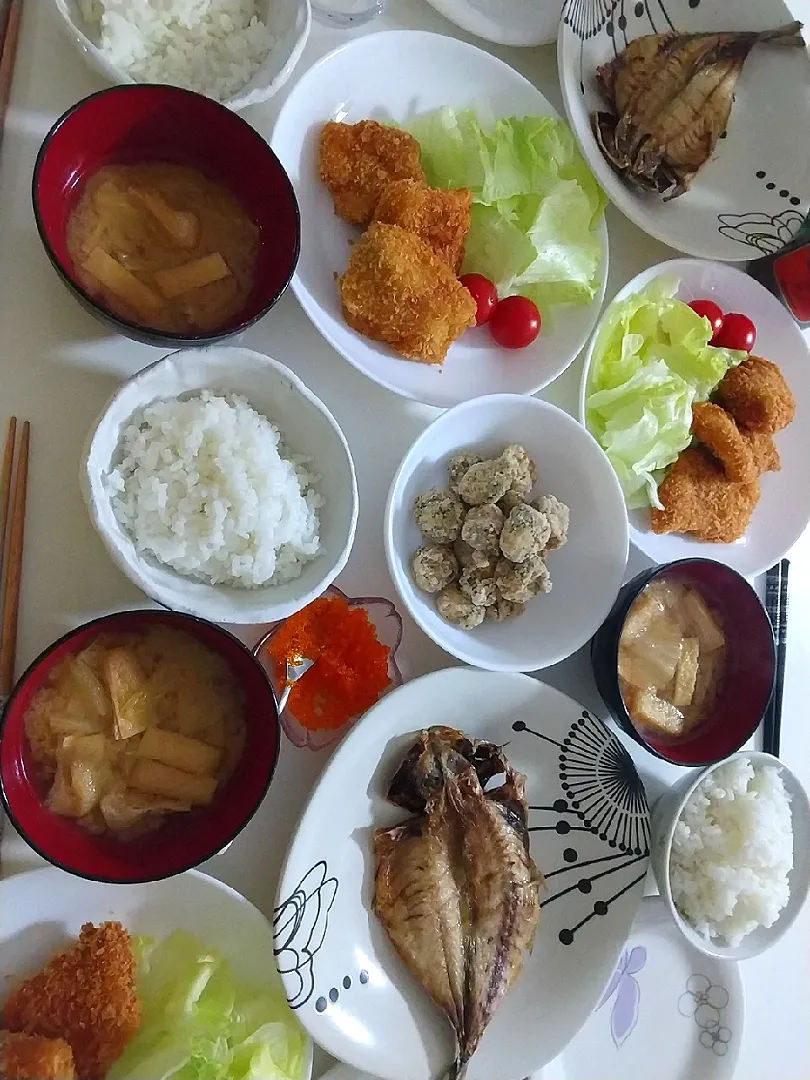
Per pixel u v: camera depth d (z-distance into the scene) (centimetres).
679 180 55
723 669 54
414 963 44
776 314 59
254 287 43
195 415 40
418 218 47
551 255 51
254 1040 41
